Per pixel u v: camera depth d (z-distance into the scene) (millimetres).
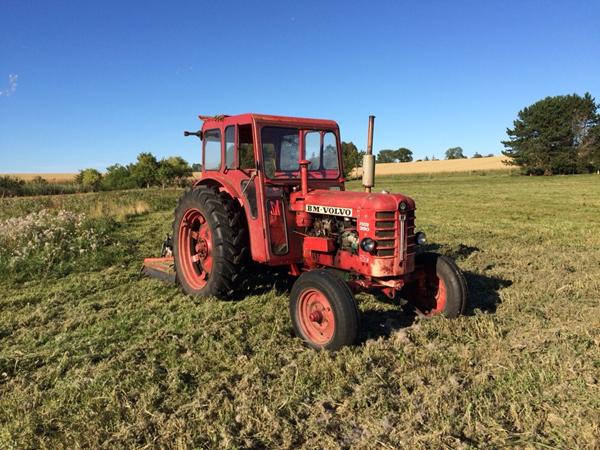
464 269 6902
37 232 9031
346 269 4559
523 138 54438
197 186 5887
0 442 2883
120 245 8945
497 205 18016
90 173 54656
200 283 5863
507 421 2975
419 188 32250
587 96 51094
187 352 4055
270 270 5668
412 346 4051
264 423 2982
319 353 3957
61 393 3438
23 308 5578
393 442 2771
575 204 17922
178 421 2971
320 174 5426
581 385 3289
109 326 4781
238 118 5164
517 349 3902
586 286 5793
